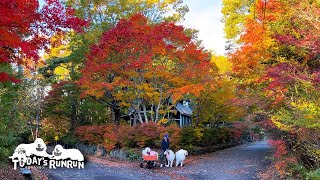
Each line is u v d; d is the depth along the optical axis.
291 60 11.78
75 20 7.41
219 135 27.53
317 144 9.15
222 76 21.25
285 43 11.05
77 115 25.34
